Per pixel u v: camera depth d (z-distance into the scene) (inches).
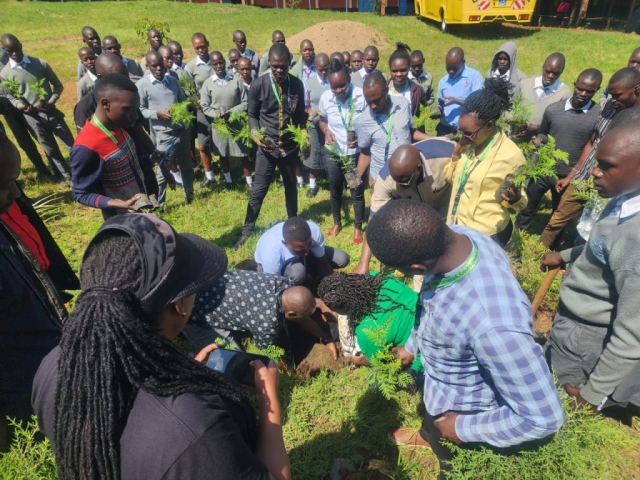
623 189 80.3
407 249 63.1
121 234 44.4
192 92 233.6
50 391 45.9
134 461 39.8
